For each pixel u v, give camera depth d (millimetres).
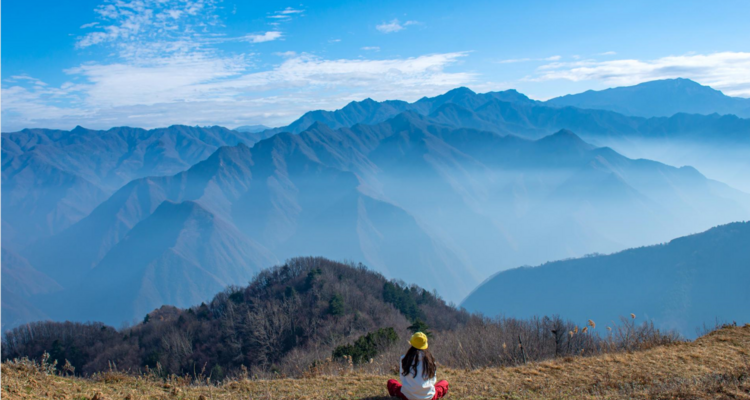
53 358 68812
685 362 11516
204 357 65062
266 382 10977
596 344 16797
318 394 9797
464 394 9688
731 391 8695
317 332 68188
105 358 68000
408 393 7785
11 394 8070
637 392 9289
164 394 9648
